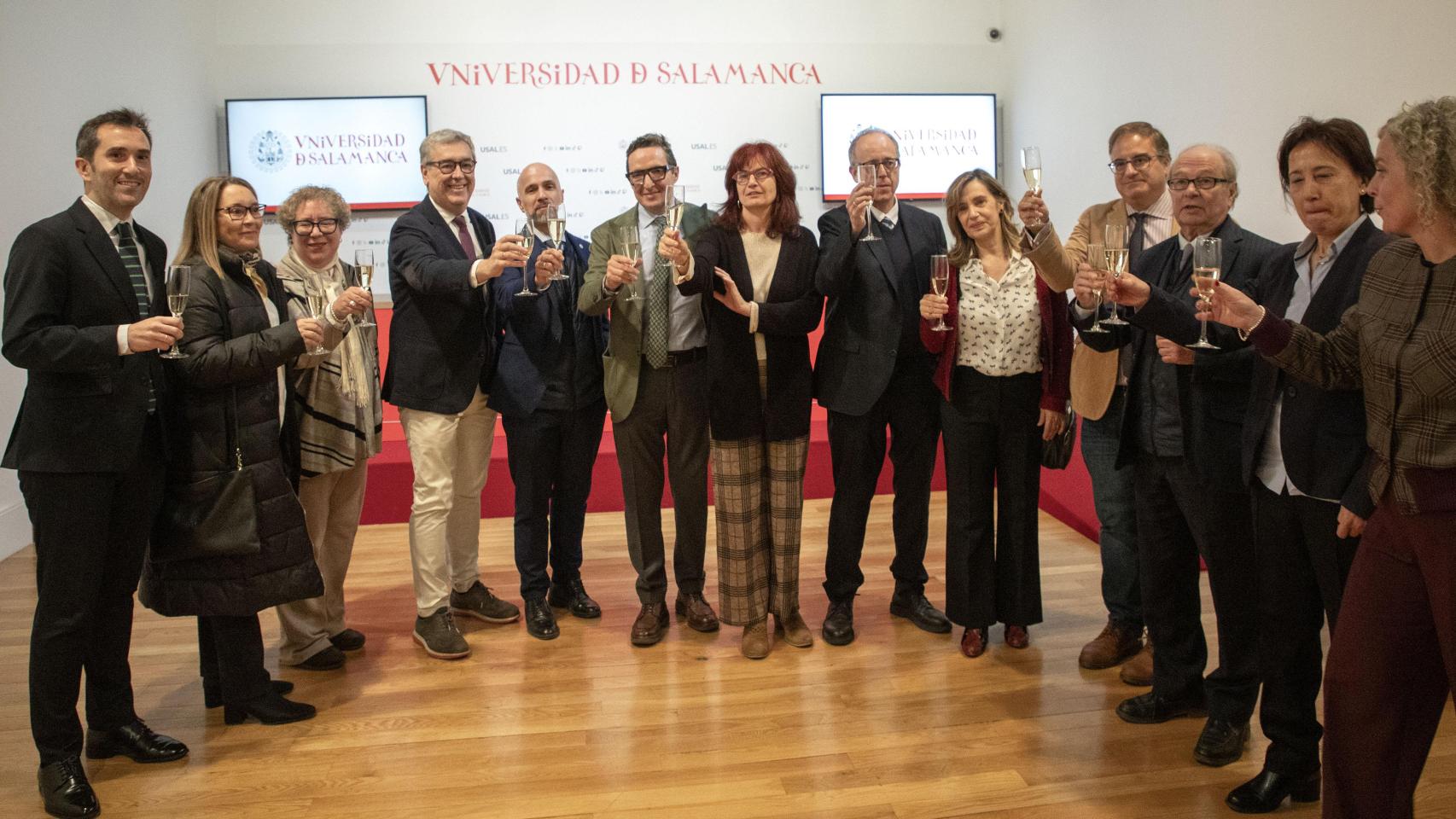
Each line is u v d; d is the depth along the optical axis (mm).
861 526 3625
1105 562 3441
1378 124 3770
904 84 6926
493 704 3162
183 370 2758
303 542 2982
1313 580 2414
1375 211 2291
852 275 3398
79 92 5285
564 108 6672
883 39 6895
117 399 2545
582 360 3785
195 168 6270
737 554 3479
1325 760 2068
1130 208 3543
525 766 2764
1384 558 1947
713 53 6758
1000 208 3436
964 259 3443
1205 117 4828
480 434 3838
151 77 5801
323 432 3322
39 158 4965
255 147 6434
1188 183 2742
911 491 3730
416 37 6551
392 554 4863
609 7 6676
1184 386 2709
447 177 3568
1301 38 4180
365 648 3658
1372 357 1931
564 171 6699
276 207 6477
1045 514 5371
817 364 3611
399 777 2715
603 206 6742
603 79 6688
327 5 6492
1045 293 3355
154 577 2885
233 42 6469
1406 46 3621
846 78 6875
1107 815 2477
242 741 2934
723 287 3254
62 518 2518
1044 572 4395
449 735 2951
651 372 3541
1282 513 2410
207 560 2863
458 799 2602
